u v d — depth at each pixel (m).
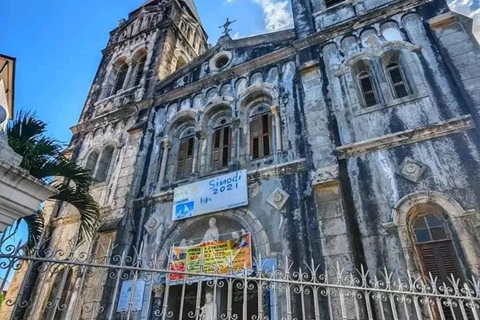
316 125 10.80
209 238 10.39
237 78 14.22
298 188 9.98
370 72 11.55
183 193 11.74
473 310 5.54
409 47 10.86
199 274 5.20
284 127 11.69
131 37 21.22
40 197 4.28
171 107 15.30
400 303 7.23
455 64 9.63
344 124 10.41
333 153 9.90
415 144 9.04
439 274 7.48
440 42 10.31
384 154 9.29
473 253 7.14
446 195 7.98
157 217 11.88
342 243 8.16
